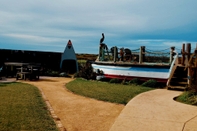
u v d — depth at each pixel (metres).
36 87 12.02
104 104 7.96
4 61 20.69
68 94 10.14
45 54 22.97
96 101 8.49
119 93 9.84
